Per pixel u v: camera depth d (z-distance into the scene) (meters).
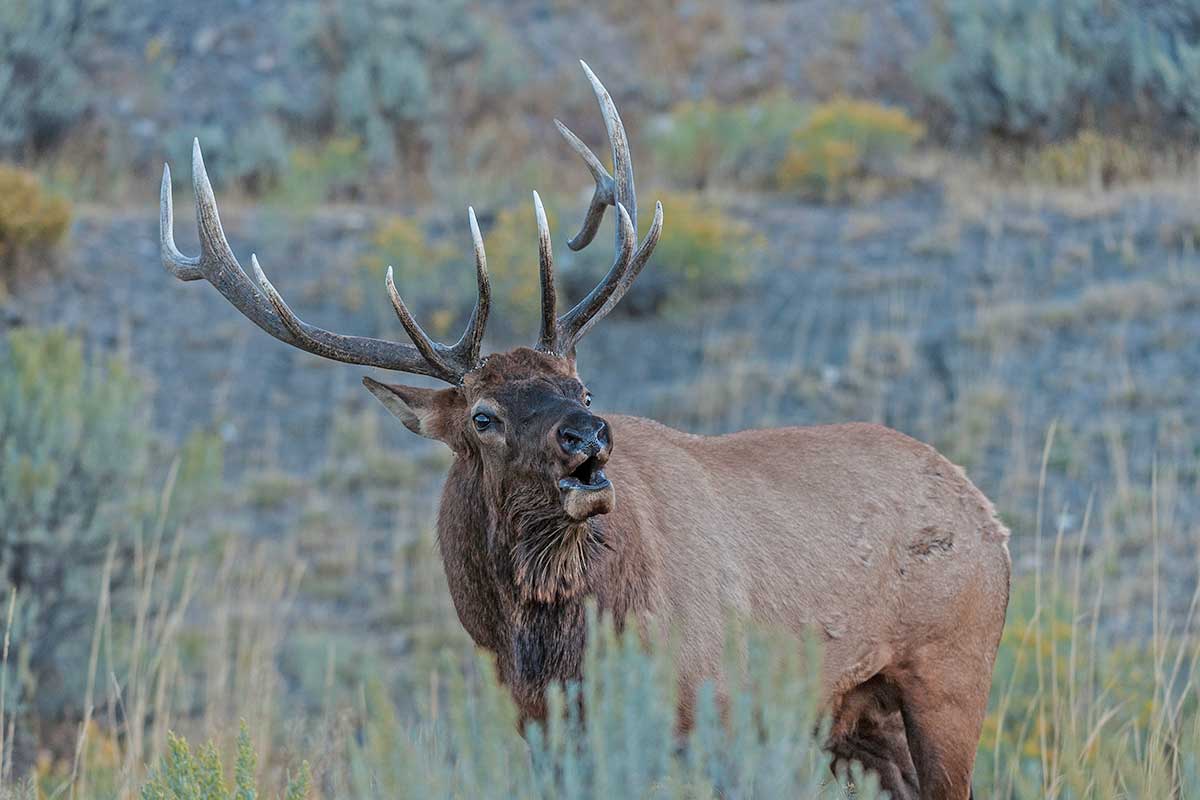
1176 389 35.06
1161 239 41.44
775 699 10.68
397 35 56.91
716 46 60.78
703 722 10.58
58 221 42.16
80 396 28.48
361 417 38.41
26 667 24.42
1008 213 44.78
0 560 26.61
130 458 28.45
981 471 33.16
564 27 62.62
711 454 16.64
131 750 18.75
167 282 43.34
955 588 16.67
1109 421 33.97
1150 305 38.22
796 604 15.88
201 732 23.00
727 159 50.91
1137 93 48.22
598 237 41.84
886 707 17.17
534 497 14.47
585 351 40.28
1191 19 49.09
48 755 22.59
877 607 16.38
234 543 32.94
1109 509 29.59
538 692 14.76
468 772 10.49
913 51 59.28
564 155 55.28
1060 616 22.56
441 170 52.75
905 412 35.88
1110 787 14.55
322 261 44.62
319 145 54.53
